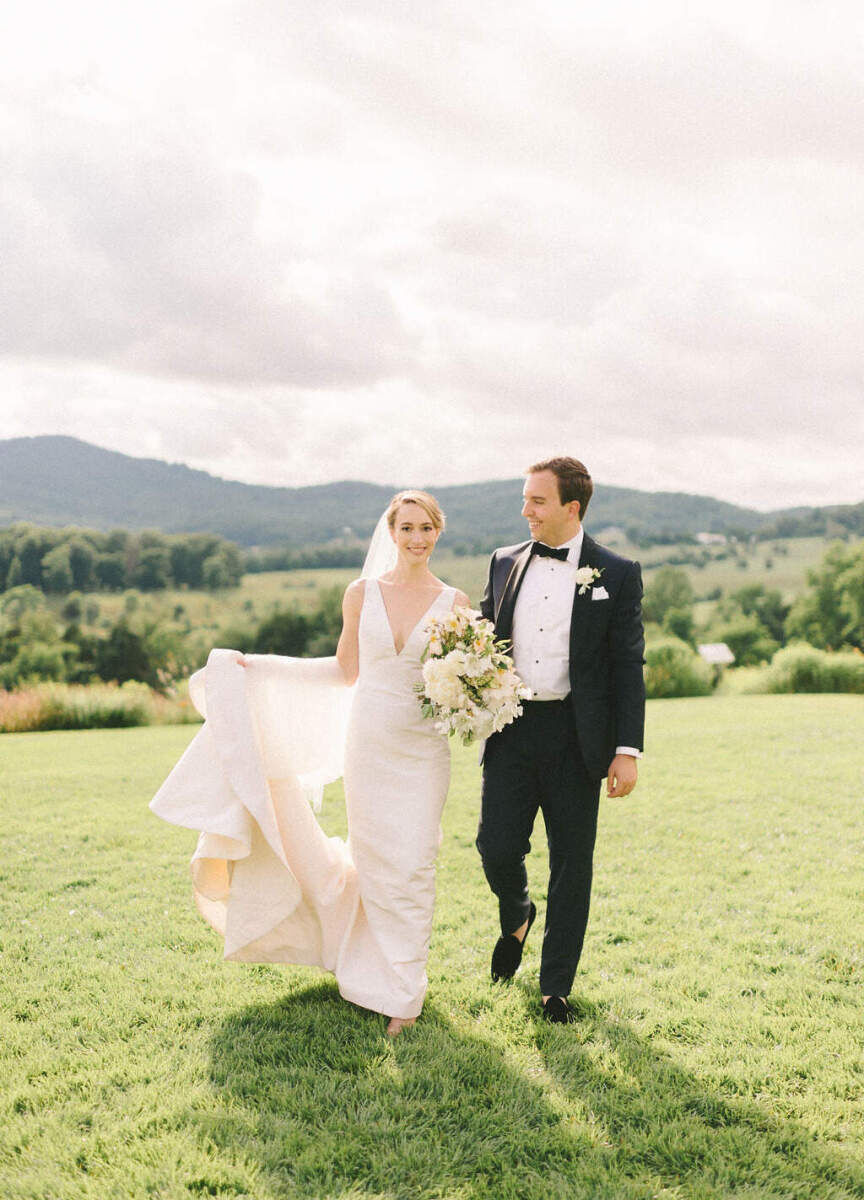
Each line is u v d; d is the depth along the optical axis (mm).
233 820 3393
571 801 3539
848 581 56438
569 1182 2516
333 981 3818
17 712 16625
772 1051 3230
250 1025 3375
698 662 21422
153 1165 2525
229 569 93125
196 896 3814
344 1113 2807
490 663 3275
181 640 53312
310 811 3748
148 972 3934
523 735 3578
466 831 6770
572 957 3529
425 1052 3158
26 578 83875
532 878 5488
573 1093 2949
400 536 3607
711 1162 2604
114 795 8359
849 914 4789
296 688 3768
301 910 3689
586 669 3521
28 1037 3316
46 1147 2605
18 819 7293
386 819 3490
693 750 10430
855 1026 3451
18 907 4961
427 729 3551
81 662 50844
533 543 3688
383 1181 2482
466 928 4559
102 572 86625
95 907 4996
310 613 55125
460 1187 2494
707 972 3984
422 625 3516
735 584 88250
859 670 20031
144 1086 2951
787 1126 2793
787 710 14797
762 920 4703
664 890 5242
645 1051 3223
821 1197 2473
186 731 14930
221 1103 2836
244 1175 2477
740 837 6496
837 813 7227
